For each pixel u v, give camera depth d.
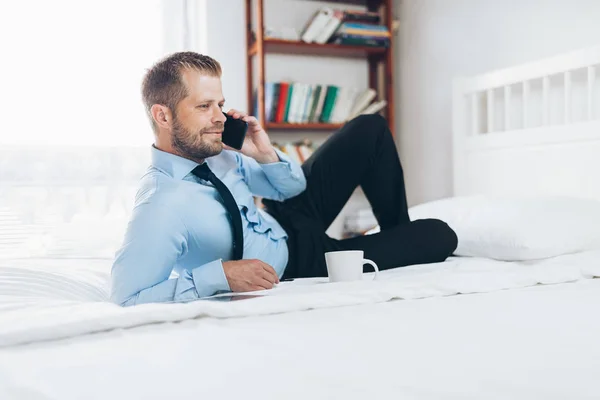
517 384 0.58
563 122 2.34
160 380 0.63
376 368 0.64
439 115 3.11
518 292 1.14
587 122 2.11
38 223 2.71
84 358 0.73
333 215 1.74
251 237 1.45
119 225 2.73
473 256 1.79
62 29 2.93
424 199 3.24
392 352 0.70
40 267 1.45
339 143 1.68
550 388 0.56
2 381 0.66
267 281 1.19
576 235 1.65
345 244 1.56
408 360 0.66
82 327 0.84
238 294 1.11
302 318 0.92
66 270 1.44
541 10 2.49
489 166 2.52
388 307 0.99
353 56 3.44
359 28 3.14
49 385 0.63
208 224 1.31
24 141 2.88
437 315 0.91
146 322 0.89
